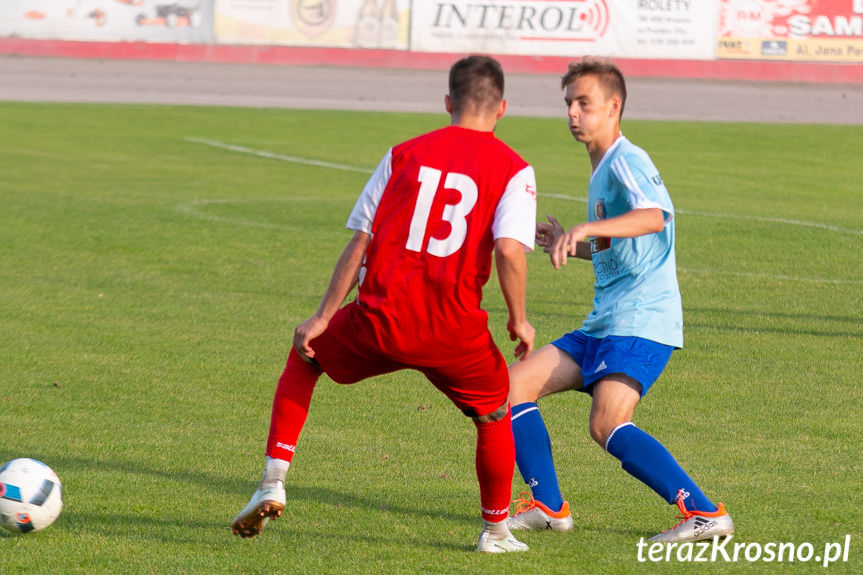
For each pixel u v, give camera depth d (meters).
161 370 17.09
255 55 81.19
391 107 65.50
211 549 9.91
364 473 12.57
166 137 51.06
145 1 80.31
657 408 15.38
